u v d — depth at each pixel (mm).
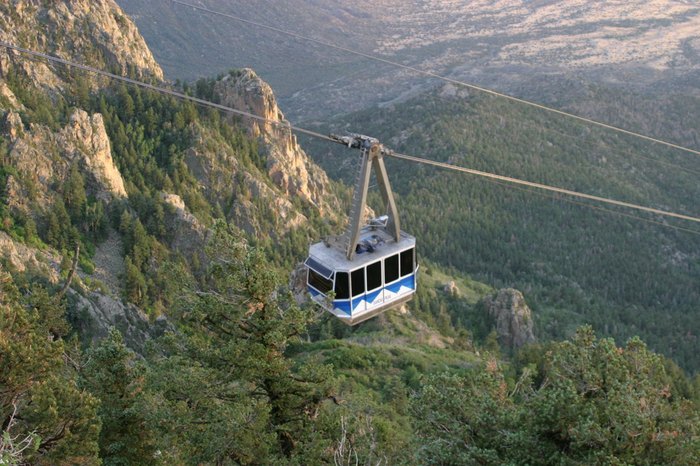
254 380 38062
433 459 32719
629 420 29375
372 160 33969
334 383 39250
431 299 152250
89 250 111000
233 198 146125
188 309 38000
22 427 29969
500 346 147250
